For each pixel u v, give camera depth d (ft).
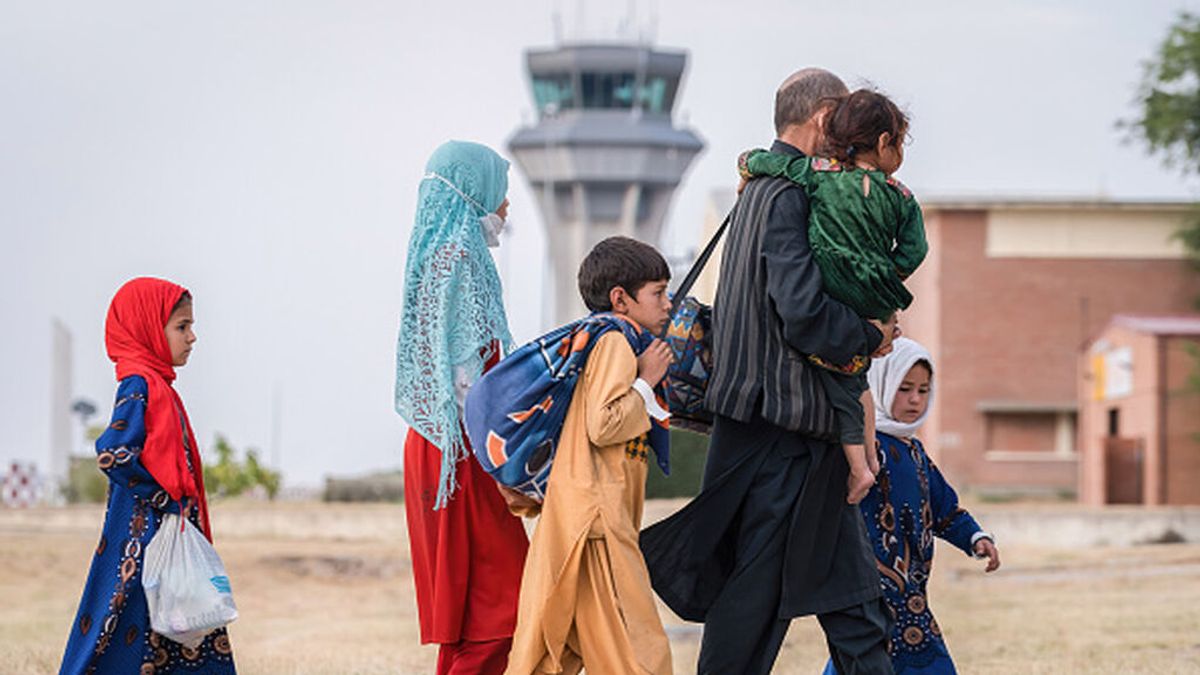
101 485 138.62
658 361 23.49
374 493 118.01
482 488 25.98
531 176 627.05
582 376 23.18
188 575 25.26
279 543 85.51
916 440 27.07
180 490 25.35
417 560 26.27
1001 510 101.60
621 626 22.49
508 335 26.61
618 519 22.80
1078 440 193.47
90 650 25.08
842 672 23.93
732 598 23.43
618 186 620.90
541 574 22.81
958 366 194.18
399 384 26.09
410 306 26.13
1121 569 75.87
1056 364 193.88
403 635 49.85
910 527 26.43
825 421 23.03
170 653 25.75
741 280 23.34
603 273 23.59
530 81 642.63
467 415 23.32
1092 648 45.09
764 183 23.49
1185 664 40.73
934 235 195.83
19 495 151.53
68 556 75.61
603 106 633.20
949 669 26.32
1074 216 193.88
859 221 22.74
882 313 23.06
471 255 26.23
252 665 40.93
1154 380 145.07
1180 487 144.56
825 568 23.49
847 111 23.22
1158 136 172.55
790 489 23.34
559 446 23.13
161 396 25.63
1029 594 63.67
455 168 26.50
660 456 23.72
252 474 127.54
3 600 60.34
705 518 23.58
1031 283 194.08
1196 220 189.26
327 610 59.16
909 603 26.27
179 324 26.18
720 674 23.54
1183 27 171.42
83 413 180.55
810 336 22.62
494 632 25.79
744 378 23.16
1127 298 193.26
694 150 624.59
